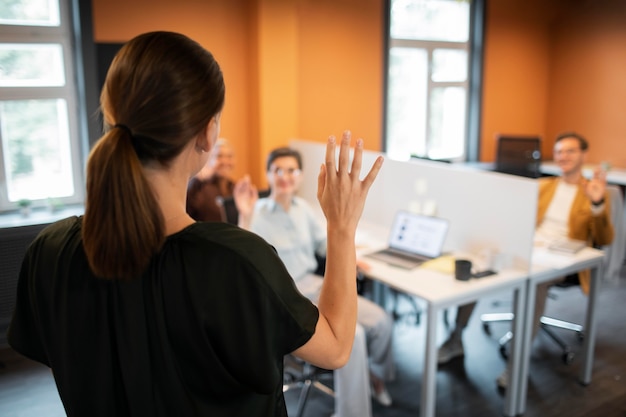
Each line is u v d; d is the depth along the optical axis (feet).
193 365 2.34
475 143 20.08
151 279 2.29
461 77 19.77
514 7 19.88
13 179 12.93
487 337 12.08
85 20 12.66
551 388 10.07
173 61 2.25
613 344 11.75
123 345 2.33
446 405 9.50
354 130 17.11
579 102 20.36
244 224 9.36
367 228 11.75
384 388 9.48
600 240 10.68
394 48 18.03
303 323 2.38
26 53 12.65
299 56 15.69
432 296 7.99
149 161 2.34
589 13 19.70
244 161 15.65
